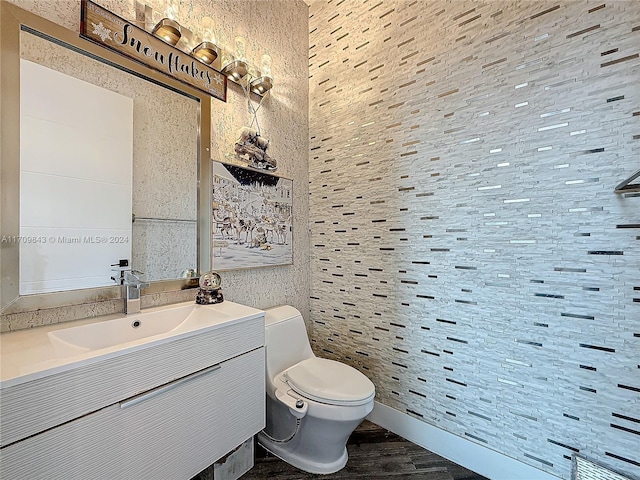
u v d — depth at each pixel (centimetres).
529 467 131
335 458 146
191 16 149
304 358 175
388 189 176
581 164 119
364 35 186
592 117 116
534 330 130
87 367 82
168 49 139
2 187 100
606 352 115
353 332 193
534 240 129
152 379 96
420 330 164
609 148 113
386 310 178
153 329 128
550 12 125
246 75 172
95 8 117
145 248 135
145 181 135
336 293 201
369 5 184
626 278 111
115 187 126
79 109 117
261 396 133
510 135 135
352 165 192
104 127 123
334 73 201
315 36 211
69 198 114
